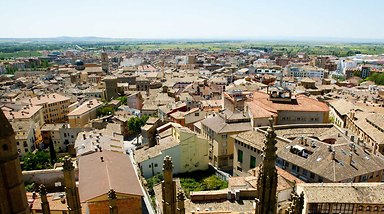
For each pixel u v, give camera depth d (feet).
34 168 341.41
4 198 47.60
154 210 241.76
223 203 195.52
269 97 392.68
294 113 361.10
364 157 237.04
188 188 294.46
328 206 184.55
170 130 379.96
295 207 91.86
